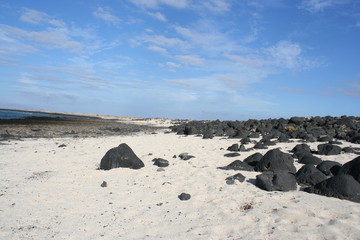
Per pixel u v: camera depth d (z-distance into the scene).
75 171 10.51
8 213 6.53
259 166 10.06
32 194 7.85
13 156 13.05
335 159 11.67
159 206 7.14
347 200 6.94
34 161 12.16
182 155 13.07
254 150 14.41
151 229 5.85
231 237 5.42
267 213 6.35
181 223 6.13
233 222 6.04
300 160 11.36
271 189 7.85
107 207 7.06
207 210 6.75
